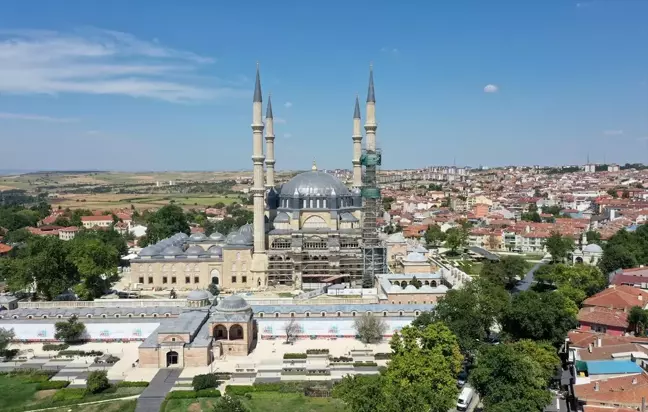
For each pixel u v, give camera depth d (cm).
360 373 13388
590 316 14612
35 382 12938
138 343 15988
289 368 13612
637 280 18675
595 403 9938
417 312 16775
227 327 14962
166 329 14412
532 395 9988
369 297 19212
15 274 19212
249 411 11250
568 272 18550
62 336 15712
